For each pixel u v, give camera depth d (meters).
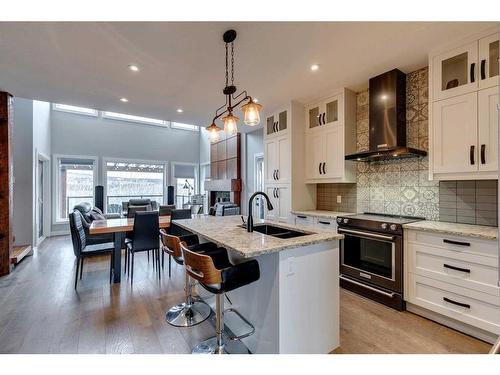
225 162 7.32
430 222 2.56
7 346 1.91
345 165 3.40
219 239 1.80
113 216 5.93
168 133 8.79
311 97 3.68
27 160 4.83
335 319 1.87
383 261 2.62
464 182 2.49
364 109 3.43
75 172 7.18
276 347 1.58
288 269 1.62
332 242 1.87
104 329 2.15
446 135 2.31
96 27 1.97
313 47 2.32
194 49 2.32
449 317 2.15
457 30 2.08
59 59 2.47
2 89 3.26
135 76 2.87
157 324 2.23
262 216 6.02
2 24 1.92
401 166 3.03
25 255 4.34
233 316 2.07
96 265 4.00
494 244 1.89
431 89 2.40
